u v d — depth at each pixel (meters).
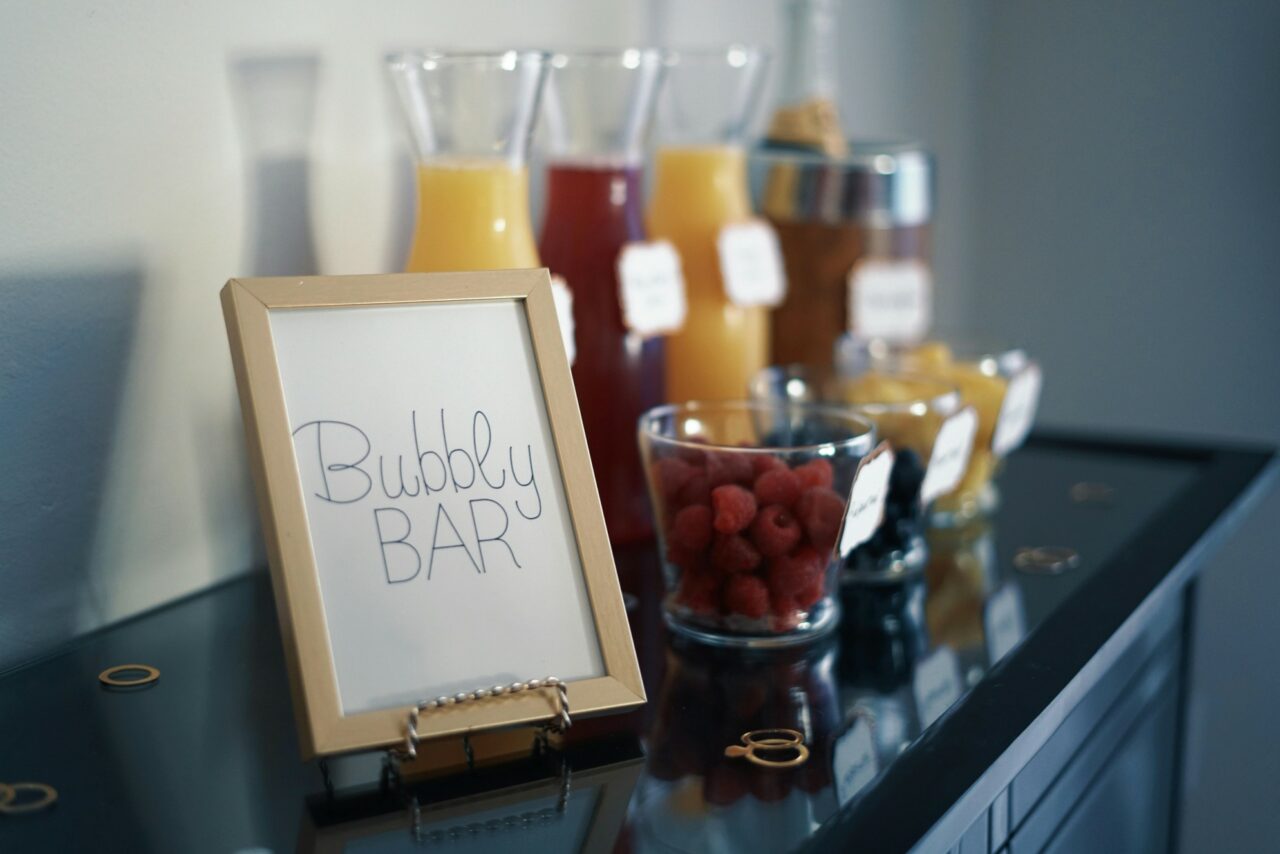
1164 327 1.72
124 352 0.69
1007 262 1.83
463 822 0.50
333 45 0.80
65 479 0.67
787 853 0.47
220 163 0.73
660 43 1.13
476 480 0.56
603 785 0.53
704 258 0.94
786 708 0.61
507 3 0.94
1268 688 1.73
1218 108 1.64
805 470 0.69
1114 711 0.81
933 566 0.84
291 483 0.52
